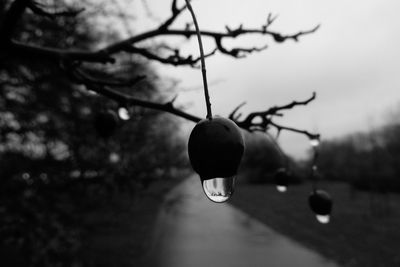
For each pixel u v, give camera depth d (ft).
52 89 12.96
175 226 41.34
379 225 39.93
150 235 32.27
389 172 70.49
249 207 61.00
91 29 13.17
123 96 5.29
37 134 13.23
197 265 25.81
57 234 14.39
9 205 12.16
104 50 5.44
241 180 113.29
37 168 12.34
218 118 2.61
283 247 31.55
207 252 29.66
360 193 73.67
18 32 10.79
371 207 53.31
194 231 38.99
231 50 5.48
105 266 20.83
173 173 15.53
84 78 5.34
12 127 13.01
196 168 2.48
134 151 13.84
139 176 13.60
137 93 13.47
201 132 2.50
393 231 36.45
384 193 65.77
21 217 12.31
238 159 2.47
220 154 2.41
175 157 14.87
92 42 13.84
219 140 2.43
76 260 18.28
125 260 23.27
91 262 20.39
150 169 13.70
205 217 49.19
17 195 12.41
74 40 12.10
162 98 13.53
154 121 14.30
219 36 5.38
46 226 13.55
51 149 13.42
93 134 13.34
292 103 4.77
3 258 16.66
